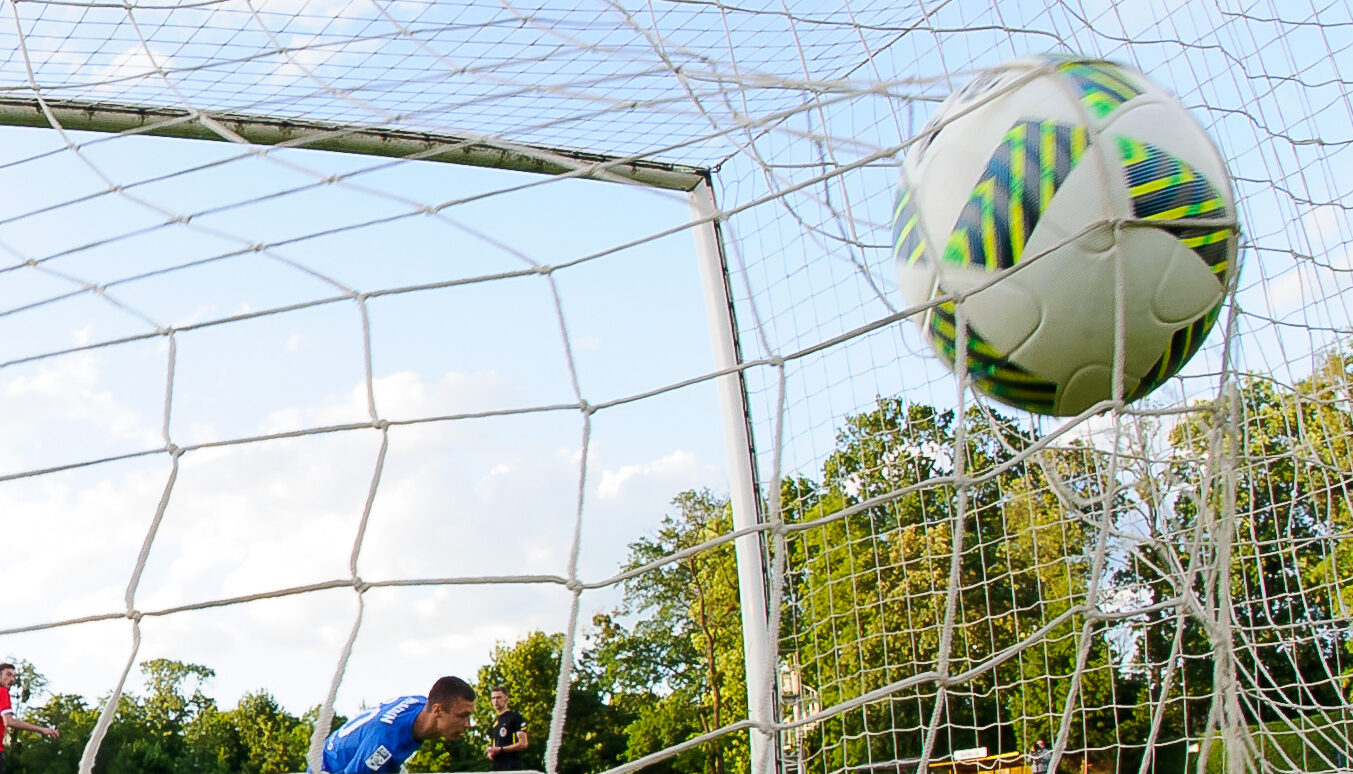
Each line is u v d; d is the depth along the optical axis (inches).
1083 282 93.9
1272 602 206.8
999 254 95.8
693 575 1069.8
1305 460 176.7
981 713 476.1
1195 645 352.8
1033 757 204.7
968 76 108.3
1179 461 141.2
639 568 90.7
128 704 1347.2
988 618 221.1
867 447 237.5
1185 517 168.9
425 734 146.9
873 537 243.8
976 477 93.4
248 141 205.0
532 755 1220.5
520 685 1238.9
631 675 1199.6
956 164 99.8
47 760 1275.8
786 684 257.8
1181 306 95.2
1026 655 350.3
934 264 99.2
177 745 1348.4
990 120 99.6
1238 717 113.6
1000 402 104.5
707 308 241.4
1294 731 171.2
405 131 217.6
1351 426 183.6
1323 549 189.2
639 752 1152.2
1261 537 208.5
